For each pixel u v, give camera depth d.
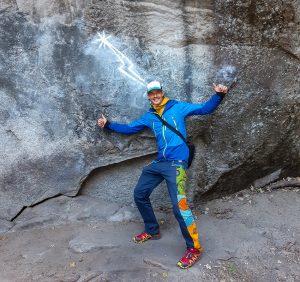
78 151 3.36
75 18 3.10
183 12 3.04
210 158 3.44
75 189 3.46
